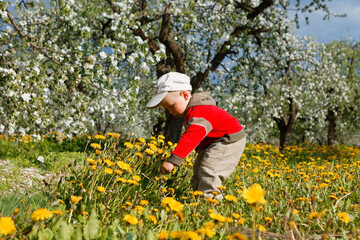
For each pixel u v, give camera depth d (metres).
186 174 3.04
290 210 1.45
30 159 4.82
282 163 5.39
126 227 1.32
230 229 1.61
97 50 6.21
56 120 4.61
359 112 18.91
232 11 6.41
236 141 2.54
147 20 6.53
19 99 3.75
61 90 4.21
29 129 4.16
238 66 8.02
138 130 16.33
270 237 1.57
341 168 3.93
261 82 9.81
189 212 1.82
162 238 1.09
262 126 10.79
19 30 4.02
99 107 4.56
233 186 3.01
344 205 2.38
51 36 5.11
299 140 24.42
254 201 1.23
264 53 8.79
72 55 4.80
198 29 7.35
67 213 1.75
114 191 1.99
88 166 2.40
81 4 7.80
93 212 1.40
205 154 2.52
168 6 6.28
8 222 1.15
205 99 2.55
